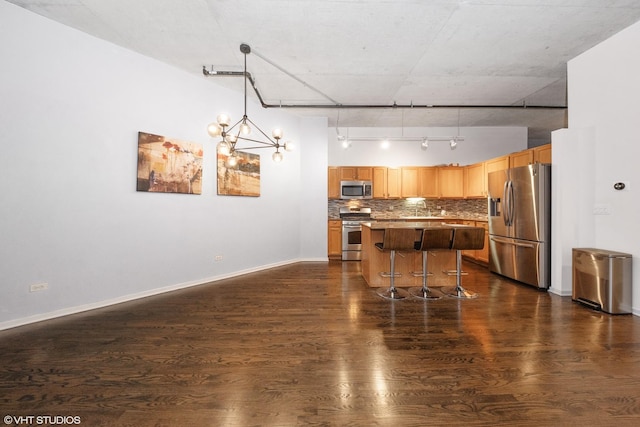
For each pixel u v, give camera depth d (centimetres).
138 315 311
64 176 309
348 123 669
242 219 503
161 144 389
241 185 497
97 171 333
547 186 397
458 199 704
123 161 355
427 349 236
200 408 167
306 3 274
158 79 387
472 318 302
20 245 283
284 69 406
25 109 284
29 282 288
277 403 172
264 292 396
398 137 699
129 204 362
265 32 322
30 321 288
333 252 641
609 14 287
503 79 436
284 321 295
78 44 317
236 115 486
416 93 489
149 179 378
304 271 522
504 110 570
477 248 373
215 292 396
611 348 236
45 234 298
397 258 426
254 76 429
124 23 307
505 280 459
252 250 520
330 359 221
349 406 170
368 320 297
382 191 675
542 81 443
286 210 582
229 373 202
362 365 213
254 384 190
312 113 591
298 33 323
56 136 303
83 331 270
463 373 202
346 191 666
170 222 405
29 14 286
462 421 158
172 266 407
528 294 385
